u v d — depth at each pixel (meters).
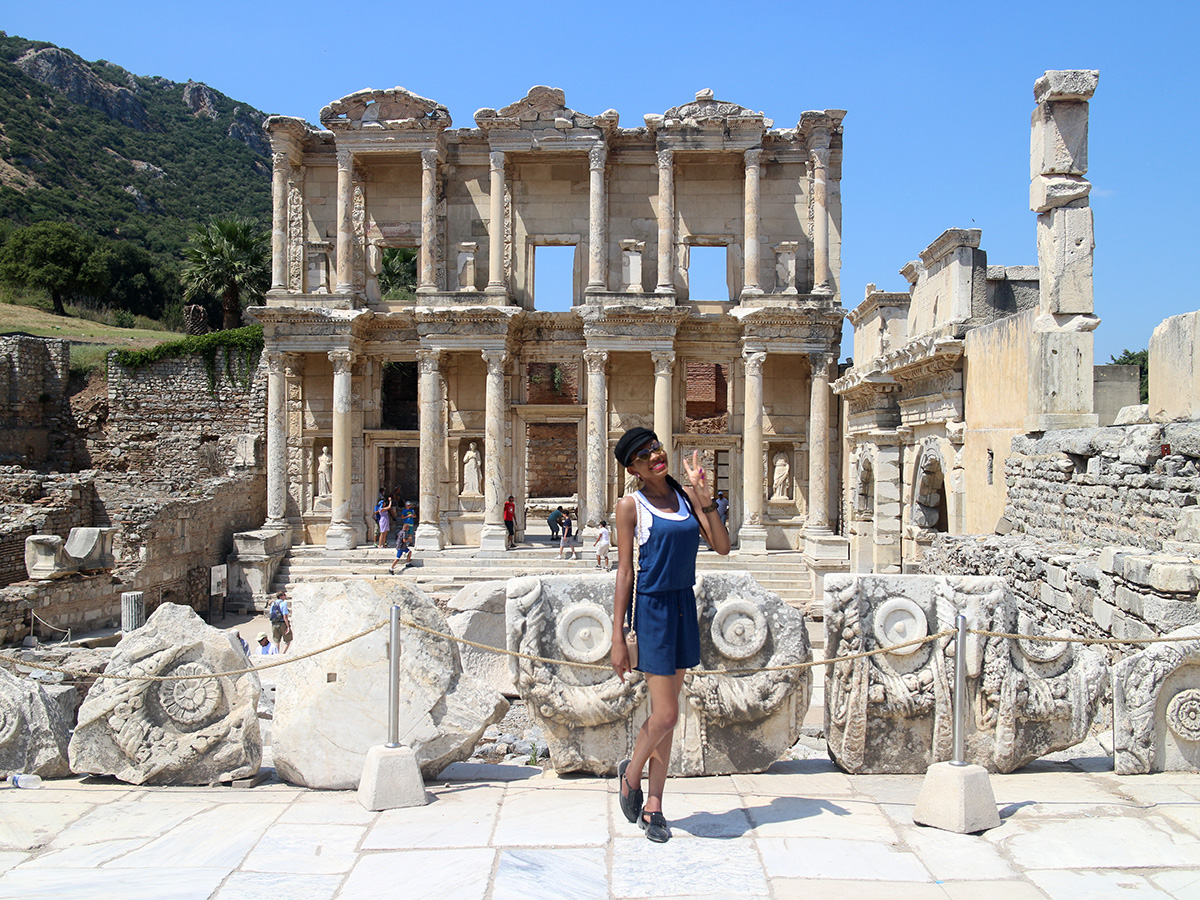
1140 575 10.62
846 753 8.07
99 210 95.25
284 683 8.64
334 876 6.27
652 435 6.86
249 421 43.59
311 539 38.00
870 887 5.98
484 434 37.28
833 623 8.11
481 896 5.91
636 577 6.89
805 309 34.69
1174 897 5.81
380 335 37.53
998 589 8.10
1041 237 16.25
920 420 22.97
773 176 37.03
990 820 6.88
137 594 23.14
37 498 37.78
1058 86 15.45
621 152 37.19
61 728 8.86
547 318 36.50
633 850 6.55
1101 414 16.64
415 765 7.70
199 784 8.45
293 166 38.03
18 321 57.84
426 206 35.75
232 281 54.88
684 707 8.13
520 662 8.03
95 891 6.11
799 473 37.09
